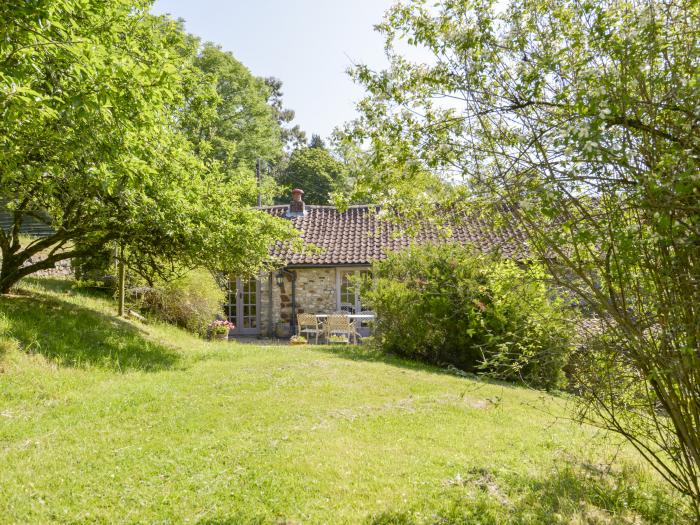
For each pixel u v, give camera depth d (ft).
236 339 55.42
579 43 10.53
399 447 17.46
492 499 13.75
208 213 30.45
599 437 19.92
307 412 20.92
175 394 23.07
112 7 18.38
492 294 29.68
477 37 11.44
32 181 22.43
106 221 28.78
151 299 44.86
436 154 12.05
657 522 13.08
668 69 9.04
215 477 14.55
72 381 23.49
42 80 15.10
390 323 38.17
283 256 55.88
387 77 12.98
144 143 19.85
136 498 13.15
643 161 8.97
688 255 8.90
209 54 90.89
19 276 33.01
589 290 11.28
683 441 11.07
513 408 24.23
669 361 9.69
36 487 13.52
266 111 105.60
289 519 12.39
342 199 14.87
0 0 11.82
